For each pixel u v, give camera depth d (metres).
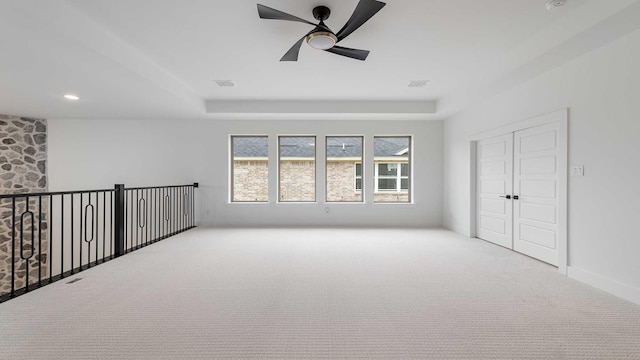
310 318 2.08
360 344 1.77
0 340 1.77
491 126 4.33
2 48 2.60
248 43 3.08
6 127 5.38
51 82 3.56
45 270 5.74
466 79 4.16
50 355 1.64
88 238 5.88
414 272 3.07
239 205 5.96
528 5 2.40
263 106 5.29
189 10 2.46
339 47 2.71
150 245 4.25
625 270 2.45
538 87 3.42
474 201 4.87
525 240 3.76
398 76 4.06
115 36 2.89
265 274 2.99
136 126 5.90
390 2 2.36
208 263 3.37
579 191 2.88
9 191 5.40
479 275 2.98
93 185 5.87
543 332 1.90
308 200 6.16
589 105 2.77
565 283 2.77
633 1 2.00
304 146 6.17
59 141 5.82
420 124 5.95
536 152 3.55
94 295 2.44
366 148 5.97
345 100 5.26
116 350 1.69
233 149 6.13
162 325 1.97
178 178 5.94
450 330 1.92
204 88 4.59
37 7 2.09
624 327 1.96
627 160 2.44
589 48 2.69
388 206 5.95
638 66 2.35
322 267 3.23
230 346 1.74
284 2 2.38
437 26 2.74
